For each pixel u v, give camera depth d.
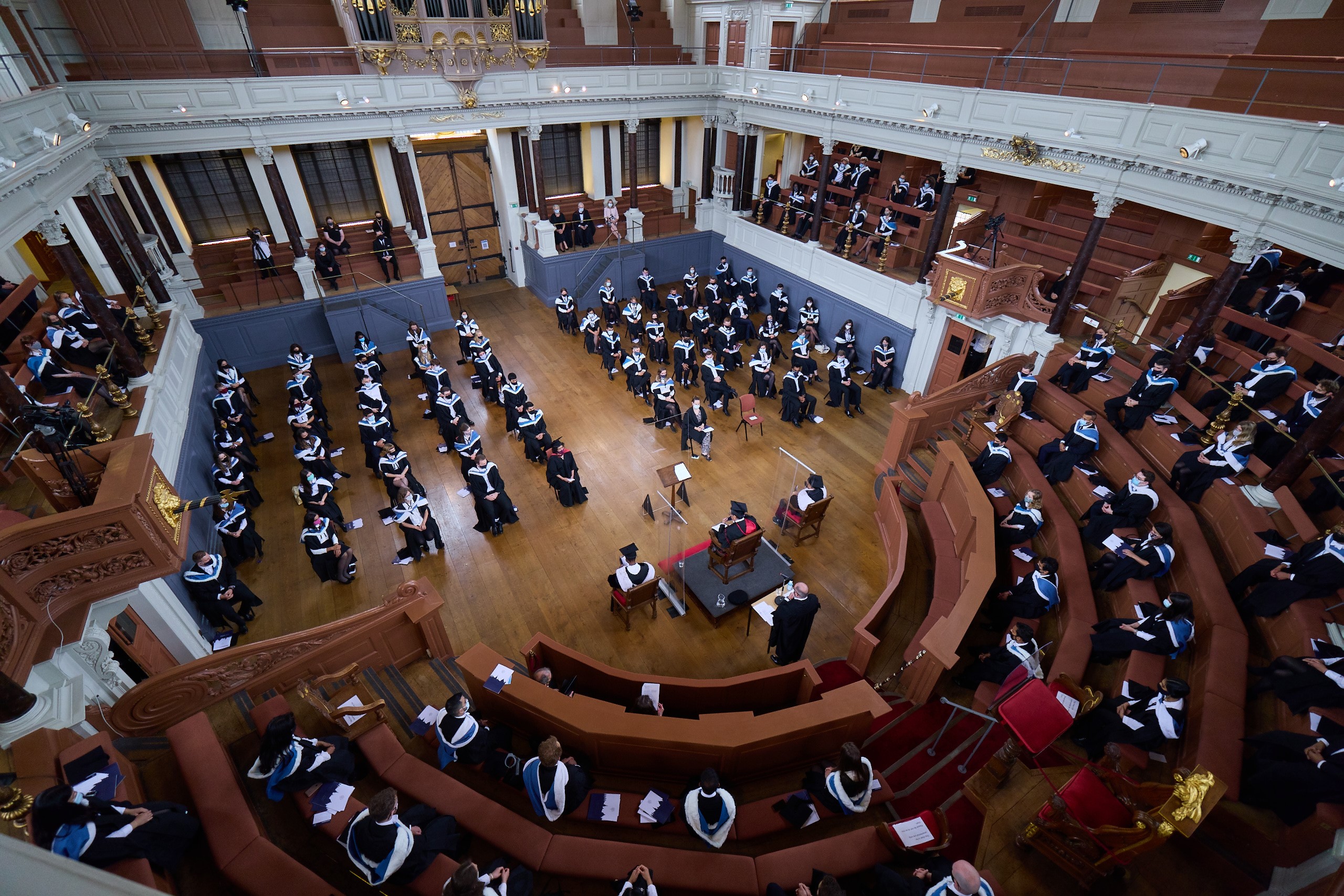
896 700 7.94
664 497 11.28
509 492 12.07
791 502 10.66
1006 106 11.59
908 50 15.74
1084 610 8.08
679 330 18.42
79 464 6.83
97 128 11.11
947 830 5.32
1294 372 9.30
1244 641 6.88
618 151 20.48
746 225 19.16
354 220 17.83
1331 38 9.45
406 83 14.93
